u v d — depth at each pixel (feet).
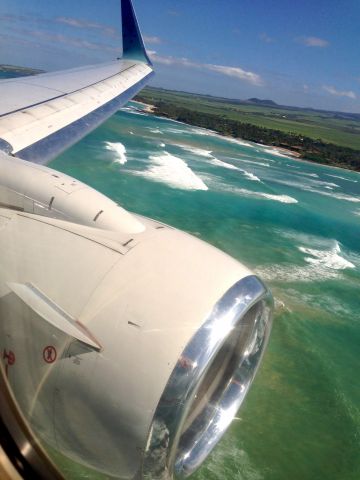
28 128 29.14
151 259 12.28
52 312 10.81
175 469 11.33
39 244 12.34
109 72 60.13
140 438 10.19
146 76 68.18
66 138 30.50
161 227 14.69
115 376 10.30
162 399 10.11
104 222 14.26
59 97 38.17
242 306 11.75
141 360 10.36
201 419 12.64
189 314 11.02
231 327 11.23
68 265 11.77
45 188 15.58
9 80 40.55
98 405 10.34
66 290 11.25
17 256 11.79
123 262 11.99
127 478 10.85
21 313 10.71
